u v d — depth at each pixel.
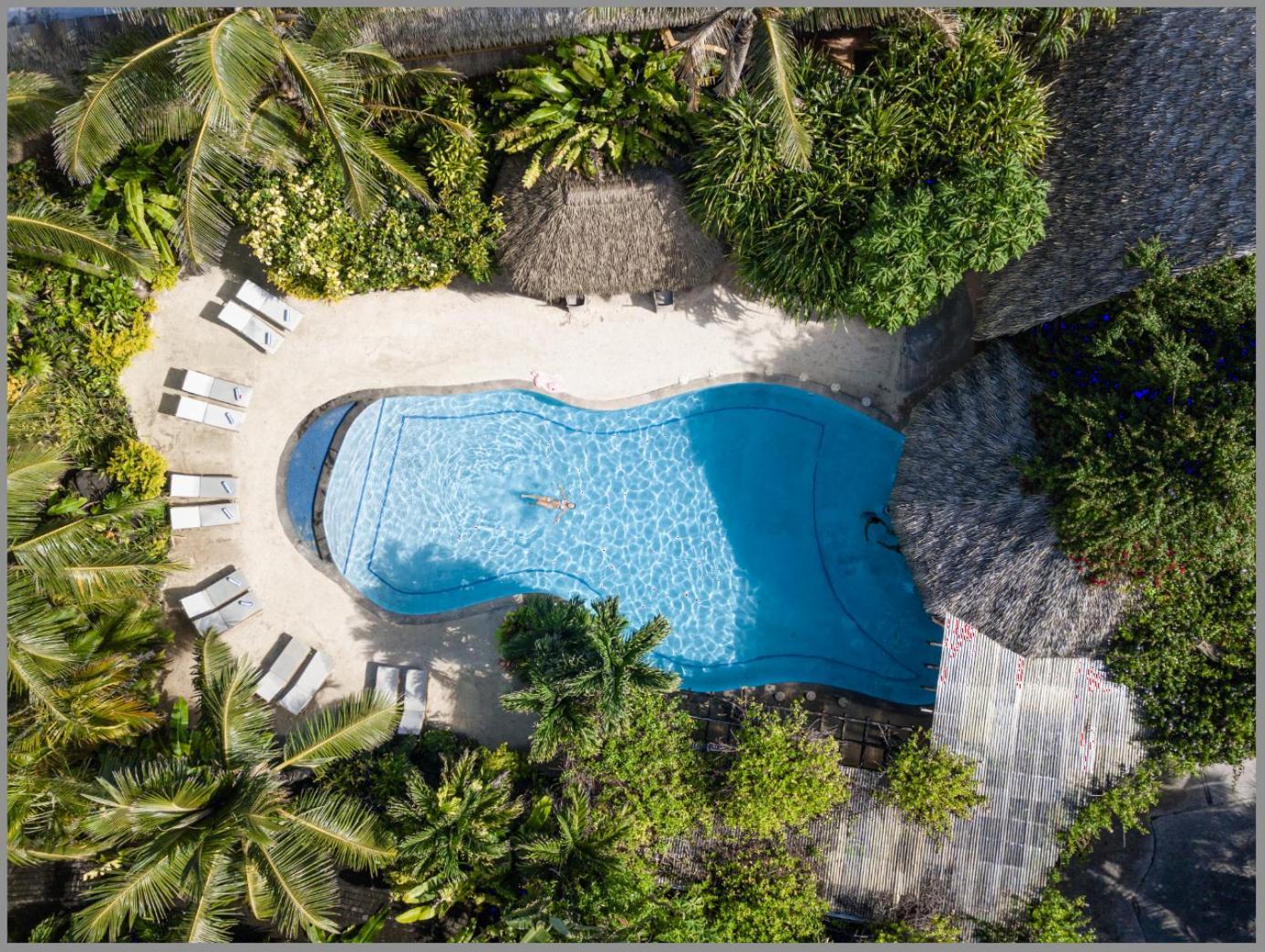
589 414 18.30
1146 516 13.88
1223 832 17.16
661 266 16.67
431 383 18.03
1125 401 14.91
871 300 15.31
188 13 13.48
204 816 13.58
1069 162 15.63
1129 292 14.97
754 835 15.52
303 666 17.41
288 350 17.83
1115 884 17.17
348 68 14.26
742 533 18.33
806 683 17.95
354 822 14.05
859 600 18.20
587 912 13.86
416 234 16.44
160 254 16.78
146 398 17.55
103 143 13.70
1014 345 16.20
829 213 15.26
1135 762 15.59
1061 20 14.95
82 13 14.78
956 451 15.74
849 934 16.44
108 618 15.16
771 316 18.17
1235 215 14.17
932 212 14.73
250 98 12.83
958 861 15.73
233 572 17.53
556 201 15.67
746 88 14.88
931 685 17.84
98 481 16.88
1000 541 15.20
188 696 17.28
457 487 18.17
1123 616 15.21
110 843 13.62
